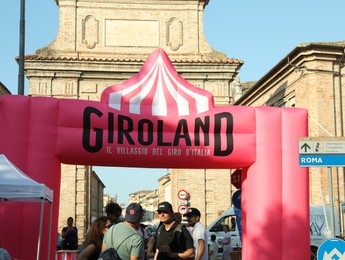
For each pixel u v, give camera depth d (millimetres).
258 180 13969
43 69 31875
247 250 14023
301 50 27219
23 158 12898
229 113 13914
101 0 32938
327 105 27234
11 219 12641
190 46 33281
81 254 8633
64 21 32719
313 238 22562
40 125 13078
